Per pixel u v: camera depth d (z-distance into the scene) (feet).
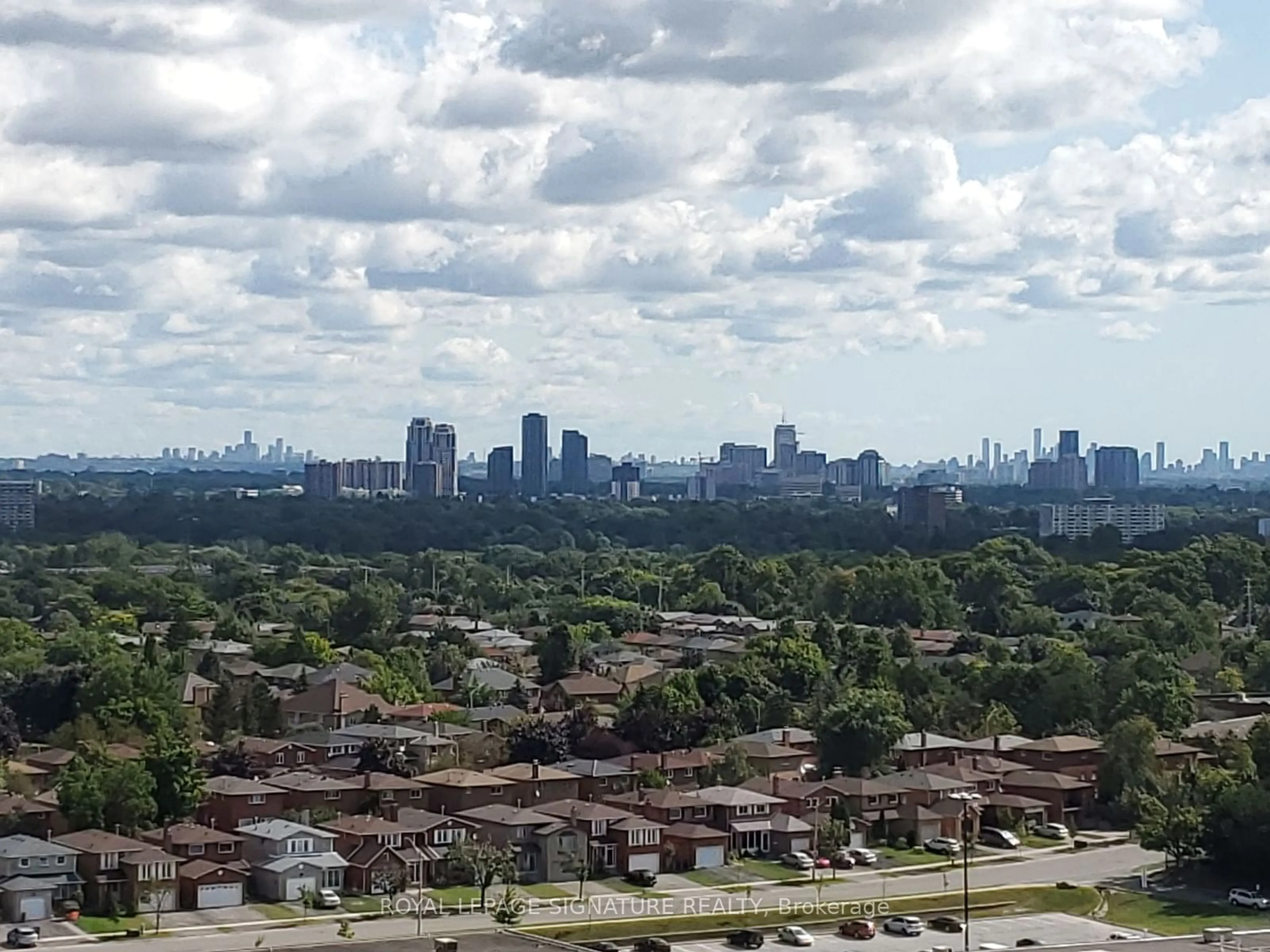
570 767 335.47
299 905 266.16
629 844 291.79
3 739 355.97
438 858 281.54
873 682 417.69
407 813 297.12
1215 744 362.33
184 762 301.43
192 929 250.98
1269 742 316.81
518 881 285.43
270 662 486.79
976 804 267.80
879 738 351.05
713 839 297.33
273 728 393.09
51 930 249.55
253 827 284.82
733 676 403.34
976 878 289.33
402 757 342.03
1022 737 386.52
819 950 243.60
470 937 196.13
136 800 289.33
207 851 273.54
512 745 358.84
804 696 417.69
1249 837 280.92
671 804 302.45
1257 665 469.16
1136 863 300.61
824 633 477.36
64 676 385.29
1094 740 364.79
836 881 286.46
